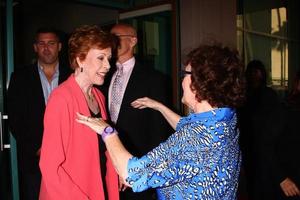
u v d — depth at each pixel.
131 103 2.05
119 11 3.76
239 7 4.43
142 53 3.64
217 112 1.07
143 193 2.17
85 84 1.48
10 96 2.33
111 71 2.22
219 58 1.09
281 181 2.12
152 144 2.12
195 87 1.09
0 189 2.74
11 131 2.37
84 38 1.39
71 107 1.37
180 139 1.05
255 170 2.54
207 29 3.44
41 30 2.46
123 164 1.09
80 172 1.37
